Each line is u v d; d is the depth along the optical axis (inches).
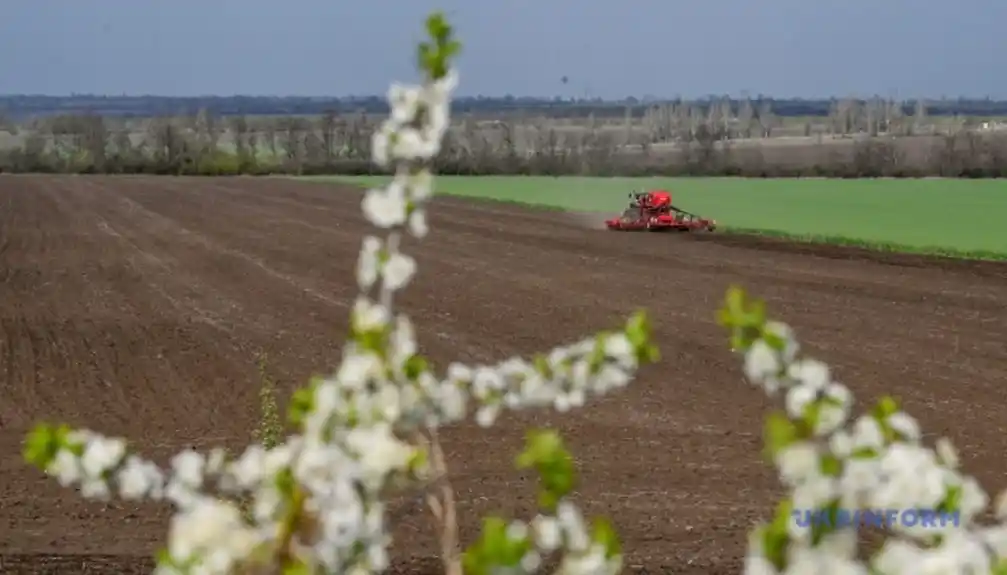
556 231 6825.8
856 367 3014.3
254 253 5605.3
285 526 362.0
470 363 3065.9
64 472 420.8
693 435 2324.1
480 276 4783.5
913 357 3147.1
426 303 4050.2
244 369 2972.4
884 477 310.0
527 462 381.4
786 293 4301.2
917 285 4517.7
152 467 422.9
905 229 7204.7
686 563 1621.6
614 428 2365.9
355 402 388.2
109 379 2856.8
